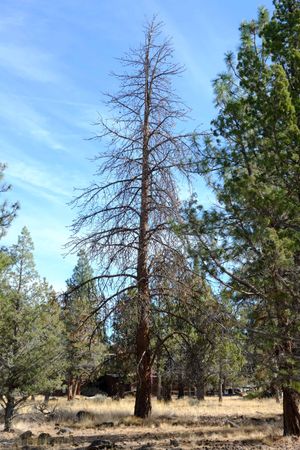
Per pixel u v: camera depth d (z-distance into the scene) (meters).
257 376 10.41
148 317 18.20
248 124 9.55
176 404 30.91
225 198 9.11
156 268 17.83
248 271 9.48
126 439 14.29
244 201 8.92
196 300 16.70
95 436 15.23
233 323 10.50
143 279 18.33
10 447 13.59
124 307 18.08
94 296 18.77
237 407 30.27
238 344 10.52
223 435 14.89
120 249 18.53
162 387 37.28
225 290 10.19
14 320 20.25
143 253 18.34
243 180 8.90
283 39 9.66
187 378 20.17
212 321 14.95
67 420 20.70
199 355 18.83
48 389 21.00
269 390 10.91
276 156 9.16
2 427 19.64
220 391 39.12
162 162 18.84
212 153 10.56
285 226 9.33
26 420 21.11
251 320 10.28
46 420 21.25
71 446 13.27
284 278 8.98
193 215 9.59
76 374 38.59
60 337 21.75
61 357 21.30
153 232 18.09
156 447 12.02
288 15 9.77
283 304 8.80
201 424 18.28
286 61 9.71
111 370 21.20
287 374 9.28
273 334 9.05
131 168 19.33
